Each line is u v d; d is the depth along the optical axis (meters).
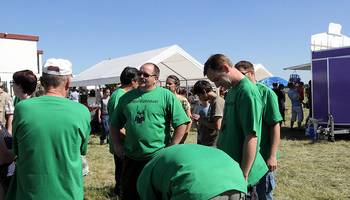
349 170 8.52
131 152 4.42
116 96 5.53
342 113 13.16
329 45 16.89
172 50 16.36
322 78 13.63
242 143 3.49
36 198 2.92
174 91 6.96
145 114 4.38
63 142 2.97
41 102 3.04
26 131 2.96
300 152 10.80
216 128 5.49
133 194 4.50
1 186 3.59
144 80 4.42
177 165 2.21
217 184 2.10
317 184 7.38
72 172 3.00
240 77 3.50
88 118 3.17
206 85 5.61
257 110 3.36
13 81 4.45
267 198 3.94
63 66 3.15
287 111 26.52
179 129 4.44
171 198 2.15
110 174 8.39
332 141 12.78
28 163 2.95
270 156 3.90
